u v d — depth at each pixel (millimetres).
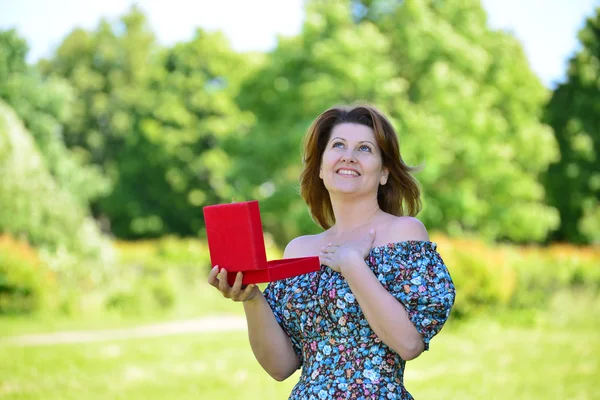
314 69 24266
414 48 24234
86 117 41906
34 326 13219
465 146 23984
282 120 25250
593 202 34562
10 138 16484
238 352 10727
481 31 26906
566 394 7871
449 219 24234
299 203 24844
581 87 34938
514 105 27141
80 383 8477
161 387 8336
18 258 14484
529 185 26016
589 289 16656
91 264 16328
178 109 36781
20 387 8219
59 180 33812
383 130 2949
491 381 8531
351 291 2742
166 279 16406
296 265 2623
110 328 13328
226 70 37812
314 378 2768
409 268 2734
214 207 2619
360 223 2938
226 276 2604
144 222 38219
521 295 14664
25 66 33875
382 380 2709
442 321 2691
